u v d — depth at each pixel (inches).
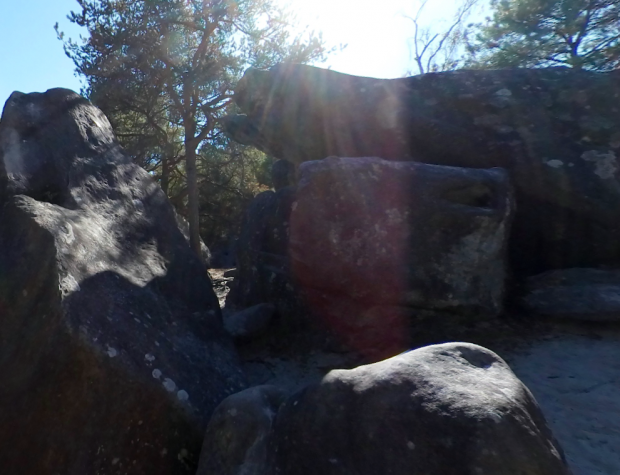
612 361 129.9
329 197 151.7
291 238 155.5
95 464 83.2
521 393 69.2
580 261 172.9
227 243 605.3
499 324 150.7
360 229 149.2
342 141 203.8
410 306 148.6
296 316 160.6
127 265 120.7
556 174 172.9
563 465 63.4
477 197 151.6
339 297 153.7
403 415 67.5
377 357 143.6
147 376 90.4
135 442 86.1
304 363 145.6
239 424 82.5
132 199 144.6
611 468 91.5
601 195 170.1
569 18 402.0
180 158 486.0
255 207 194.4
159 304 116.5
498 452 60.5
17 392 87.3
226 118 253.8
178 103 420.8
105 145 156.3
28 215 105.9
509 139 181.5
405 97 198.5
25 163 131.7
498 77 196.4
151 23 395.2
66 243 103.2
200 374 103.0
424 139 189.8
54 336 88.2
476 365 74.4
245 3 401.4
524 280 166.7
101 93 403.2
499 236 148.8
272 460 75.5
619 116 183.5
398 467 64.6
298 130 214.8
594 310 146.4
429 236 147.1
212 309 135.6
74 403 85.2
